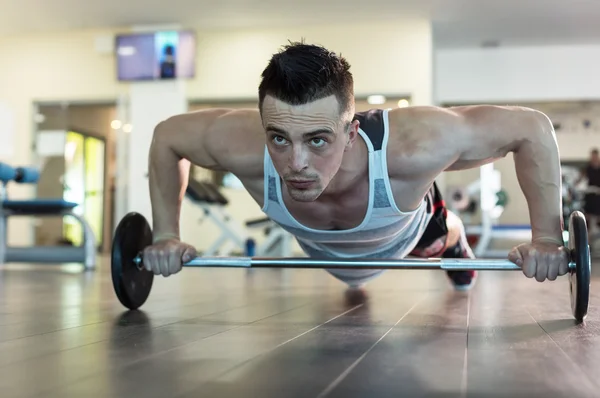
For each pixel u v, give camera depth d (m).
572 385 0.74
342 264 1.40
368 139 1.24
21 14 5.99
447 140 1.26
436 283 2.72
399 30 6.18
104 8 5.85
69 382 0.76
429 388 0.72
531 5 5.70
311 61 1.00
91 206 7.07
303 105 0.99
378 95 6.20
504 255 6.41
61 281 2.90
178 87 6.45
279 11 5.86
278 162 1.04
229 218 5.65
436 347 1.02
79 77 6.68
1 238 4.08
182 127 1.41
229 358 0.92
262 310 1.63
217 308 1.68
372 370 0.83
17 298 2.01
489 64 7.08
